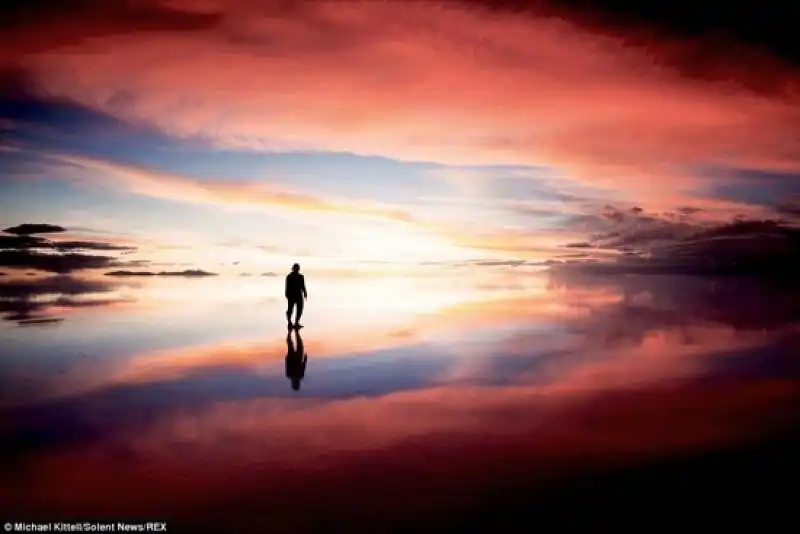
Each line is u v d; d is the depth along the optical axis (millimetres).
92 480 3959
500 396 6117
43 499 3682
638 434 4848
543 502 3570
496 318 12508
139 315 12953
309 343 9383
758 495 3643
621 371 7285
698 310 13680
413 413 5496
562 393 6234
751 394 6141
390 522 3330
